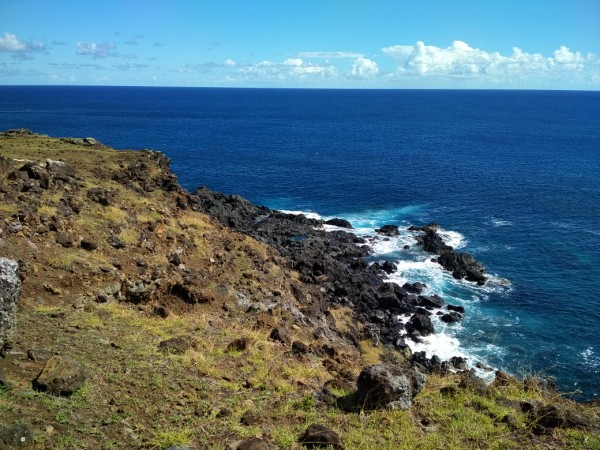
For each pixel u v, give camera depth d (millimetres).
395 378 10422
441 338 29906
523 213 55969
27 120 151875
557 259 42156
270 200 62062
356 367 16562
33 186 23141
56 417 8422
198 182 71812
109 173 34000
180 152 99562
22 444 7508
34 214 19766
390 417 9812
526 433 9523
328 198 63125
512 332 30703
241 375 11992
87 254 19484
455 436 9312
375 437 9203
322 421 9766
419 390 11156
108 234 22297
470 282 37500
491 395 11281
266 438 9000
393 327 30484
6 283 10617
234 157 94688
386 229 48156
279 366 13000
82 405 9016
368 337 27609
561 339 30000
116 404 9352
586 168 84312
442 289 36250
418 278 37906
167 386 10359
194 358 12109
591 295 35531
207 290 21219
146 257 22141
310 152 102750
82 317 14055
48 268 17109
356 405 10398
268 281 26891
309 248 39562
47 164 28484
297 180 73500
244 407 10062
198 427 9109
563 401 12148
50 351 10883
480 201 61469
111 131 131000
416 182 72562
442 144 117000
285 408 10164
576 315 32781
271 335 16875
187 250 25984
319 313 26156
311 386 11758
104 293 17203
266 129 150375
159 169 38906
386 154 100750
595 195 64312
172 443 8391
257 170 81250
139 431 8688
